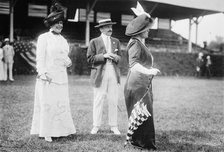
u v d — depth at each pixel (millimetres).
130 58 4855
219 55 28484
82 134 5926
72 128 5750
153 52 25594
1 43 18484
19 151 4754
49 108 5430
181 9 29125
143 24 4906
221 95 13375
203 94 13625
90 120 7133
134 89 4895
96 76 6133
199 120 7598
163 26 32969
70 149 4906
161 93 13484
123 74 23078
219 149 5180
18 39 21781
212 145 5430
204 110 9188
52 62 5512
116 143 5293
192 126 6891
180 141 5621
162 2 26141
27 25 25484
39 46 5484
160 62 25875
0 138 5457
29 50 20047
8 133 5789
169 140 5676
